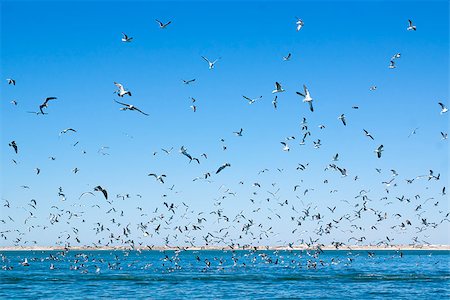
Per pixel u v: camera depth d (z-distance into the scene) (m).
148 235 70.81
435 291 71.94
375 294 68.56
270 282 83.31
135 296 66.50
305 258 182.00
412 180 69.81
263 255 100.00
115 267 119.81
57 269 115.00
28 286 77.56
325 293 69.44
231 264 137.50
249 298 64.75
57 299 63.88
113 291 71.44
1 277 92.25
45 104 44.56
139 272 104.75
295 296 66.50
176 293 69.50
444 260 179.25
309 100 39.72
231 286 77.56
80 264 138.12
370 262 155.25
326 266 125.94
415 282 83.88
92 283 81.94
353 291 71.69
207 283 81.88
